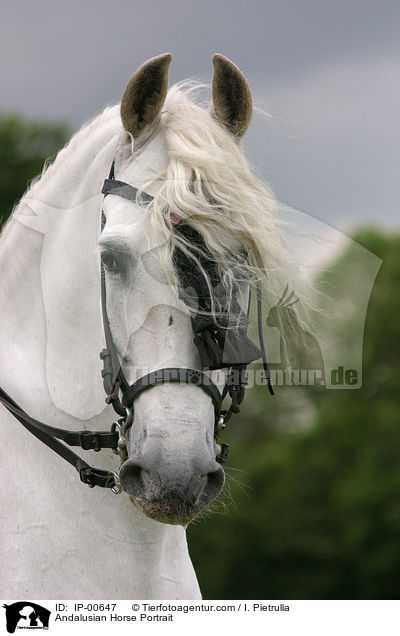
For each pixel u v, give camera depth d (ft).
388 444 125.29
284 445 132.77
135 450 13.03
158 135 14.19
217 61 14.32
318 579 121.19
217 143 13.65
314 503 125.70
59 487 14.92
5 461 15.23
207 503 12.94
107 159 14.62
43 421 15.11
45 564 14.69
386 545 116.67
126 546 14.78
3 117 143.54
